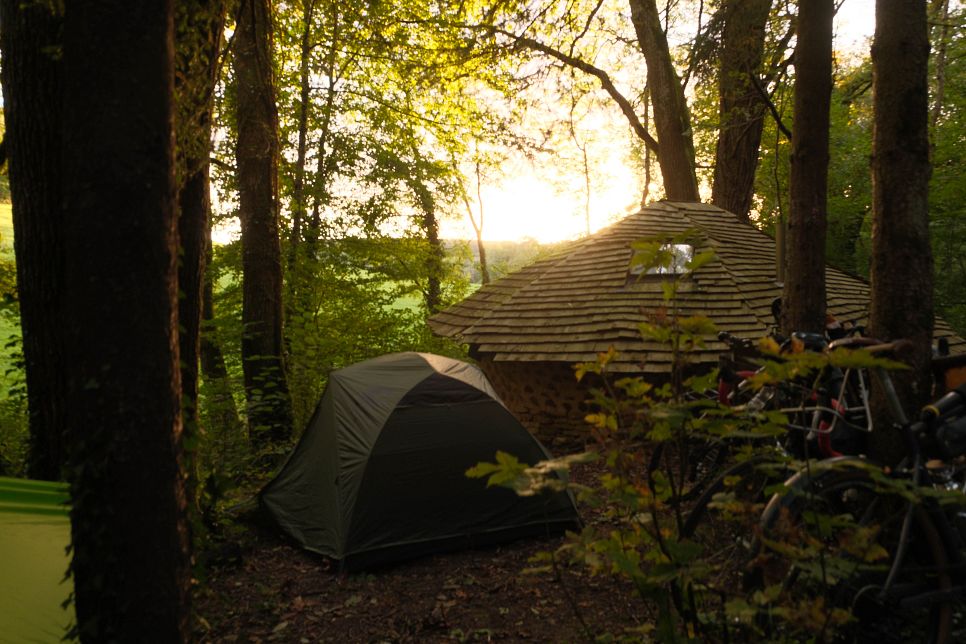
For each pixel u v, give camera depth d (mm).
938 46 13352
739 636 2068
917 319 3508
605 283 10008
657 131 15266
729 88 9594
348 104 14672
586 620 3779
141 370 1889
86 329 1861
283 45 13422
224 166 9094
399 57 14711
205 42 3004
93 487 1880
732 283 9594
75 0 1825
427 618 4098
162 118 1904
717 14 9492
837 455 2812
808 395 2133
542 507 5488
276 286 8852
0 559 2691
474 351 10414
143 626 1918
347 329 13953
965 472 2689
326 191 13609
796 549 1772
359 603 4422
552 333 9547
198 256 4074
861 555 1761
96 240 1839
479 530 5316
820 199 4594
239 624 4133
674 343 2086
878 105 3703
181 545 2023
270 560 5238
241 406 8562
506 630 3854
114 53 1818
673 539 2096
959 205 14586
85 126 1826
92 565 1912
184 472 2064
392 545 5070
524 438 5574
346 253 14156
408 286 15719
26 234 3865
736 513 1984
